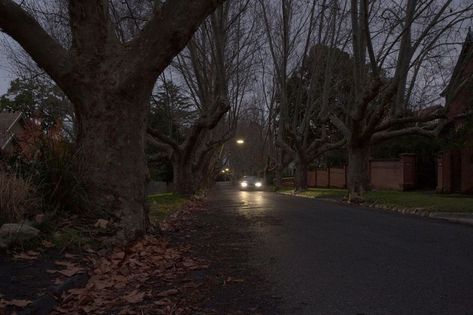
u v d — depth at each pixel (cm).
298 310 553
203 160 3362
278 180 4697
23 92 3005
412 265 768
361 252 884
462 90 2361
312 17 2983
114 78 903
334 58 3059
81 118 925
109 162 904
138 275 705
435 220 1430
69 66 888
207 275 727
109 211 890
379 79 2045
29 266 630
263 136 6381
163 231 1129
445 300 580
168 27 890
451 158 2619
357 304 570
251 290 641
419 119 2320
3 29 867
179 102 3803
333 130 4719
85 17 901
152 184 3912
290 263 802
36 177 839
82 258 714
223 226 1329
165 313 543
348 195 2439
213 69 2650
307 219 1466
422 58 2114
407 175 3203
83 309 536
